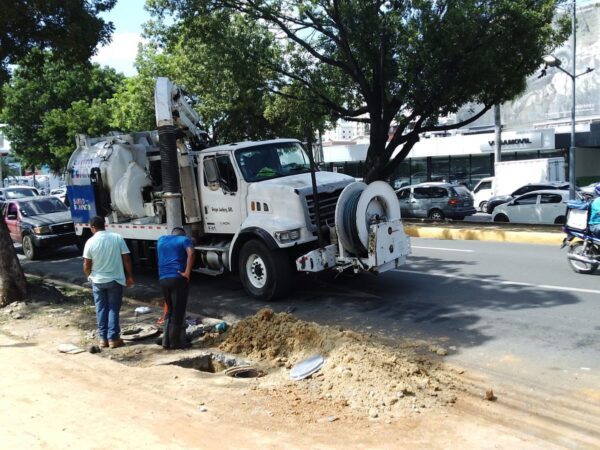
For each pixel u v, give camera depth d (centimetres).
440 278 1073
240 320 825
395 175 4366
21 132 3997
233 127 2661
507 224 1934
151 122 2908
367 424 470
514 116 4272
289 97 2056
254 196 971
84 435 449
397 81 1834
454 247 1492
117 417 484
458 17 1545
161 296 1072
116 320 742
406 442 434
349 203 891
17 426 470
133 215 1209
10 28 1070
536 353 649
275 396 538
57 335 789
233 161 997
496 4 1609
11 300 980
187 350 723
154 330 801
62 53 1152
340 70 2062
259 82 2017
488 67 1656
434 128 2019
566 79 4000
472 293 944
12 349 712
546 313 802
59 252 1814
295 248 973
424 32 1596
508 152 3844
